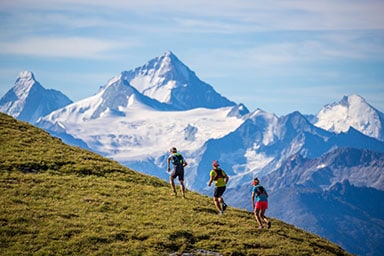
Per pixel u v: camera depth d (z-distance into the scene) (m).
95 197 109.19
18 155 126.12
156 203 111.12
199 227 100.44
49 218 95.38
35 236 88.75
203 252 90.81
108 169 131.38
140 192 117.81
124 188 118.94
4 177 111.81
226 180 109.94
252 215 116.62
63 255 84.25
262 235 102.19
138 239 92.69
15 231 89.00
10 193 104.00
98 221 97.19
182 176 119.19
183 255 89.00
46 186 111.31
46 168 123.06
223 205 110.31
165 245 91.12
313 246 105.06
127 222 98.50
